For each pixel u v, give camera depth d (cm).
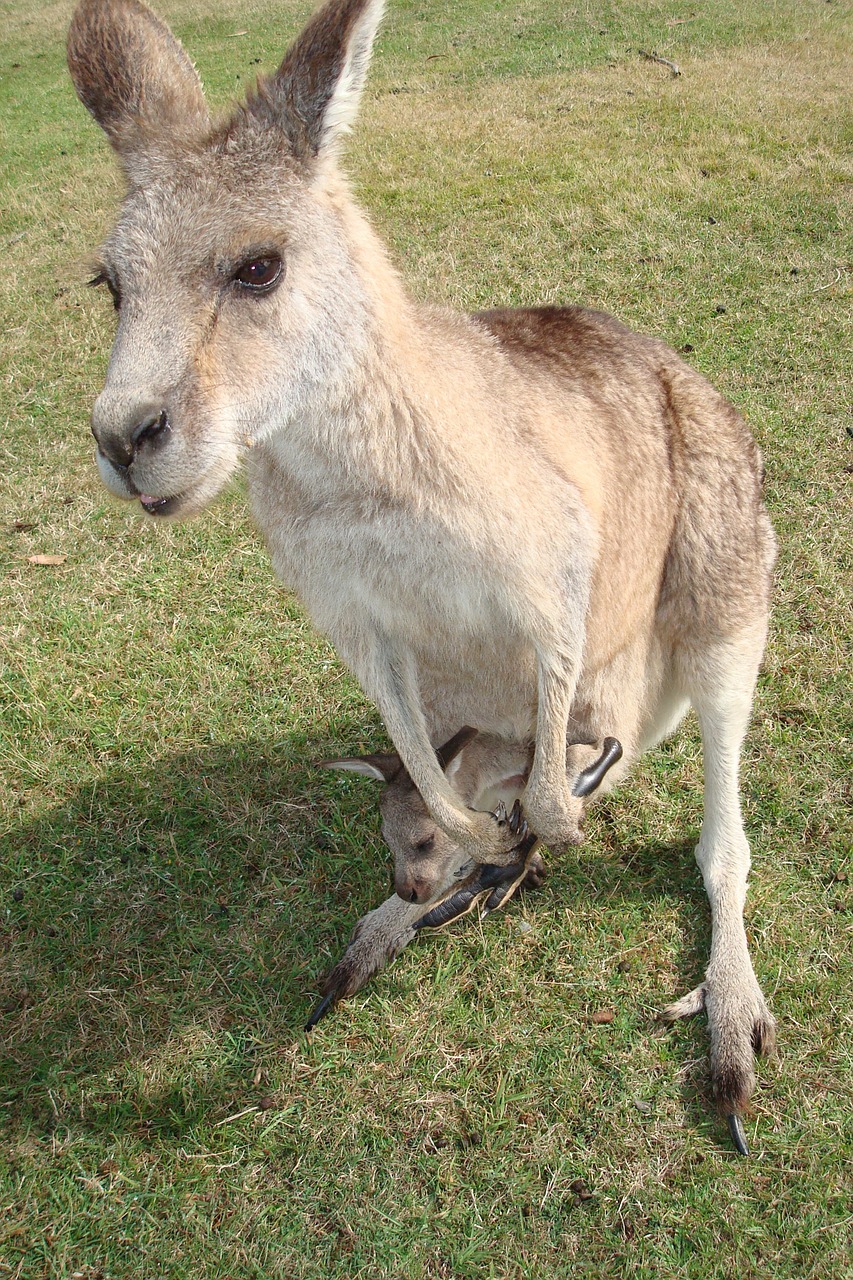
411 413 99
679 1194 104
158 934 123
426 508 100
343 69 96
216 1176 107
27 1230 105
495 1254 102
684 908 121
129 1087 113
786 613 145
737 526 118
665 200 252
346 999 117
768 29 383
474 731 119
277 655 147
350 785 134
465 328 111
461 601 103
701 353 191
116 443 92
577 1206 104
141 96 102
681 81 338
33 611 154
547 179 273
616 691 120
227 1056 114
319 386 97
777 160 268
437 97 354
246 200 94
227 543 163
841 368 184
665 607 120
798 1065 110
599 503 109
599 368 117
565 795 112
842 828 125
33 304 239
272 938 122
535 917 122
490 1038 114
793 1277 100
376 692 111
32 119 403
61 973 120
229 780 135
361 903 124
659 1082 110
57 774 137
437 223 254
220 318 94
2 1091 113
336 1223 105
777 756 131
